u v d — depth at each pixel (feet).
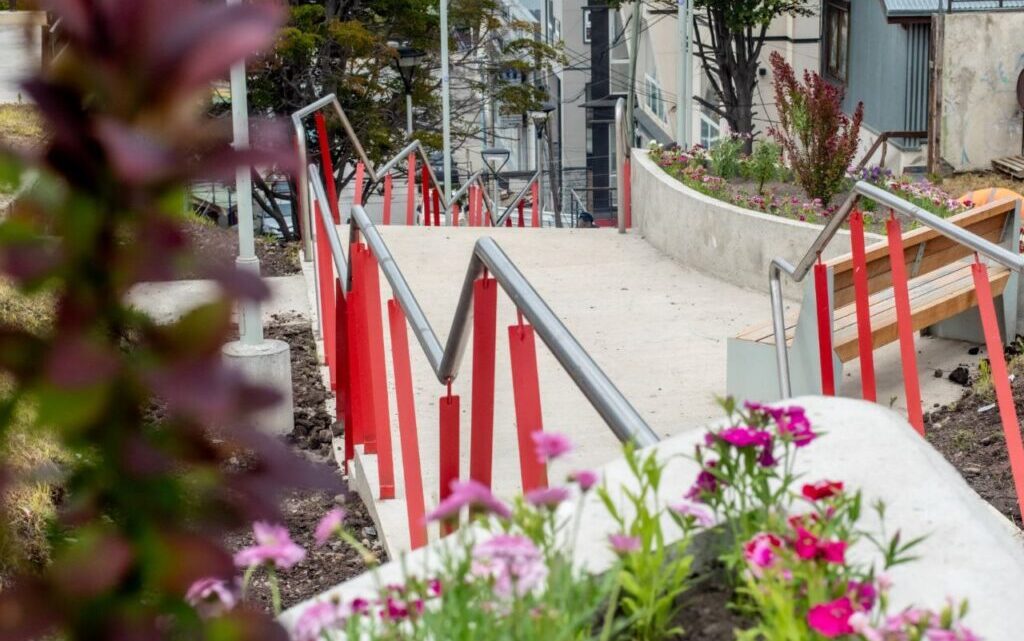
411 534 18.66
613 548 7.87
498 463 24.93
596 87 174.81
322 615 7.47
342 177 111.96
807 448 10.73
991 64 82.23
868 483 10.19
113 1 4.90
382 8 113.80
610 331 34.24
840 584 8.01
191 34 4.91
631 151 47.75
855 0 105.09
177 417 5.34
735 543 8.80
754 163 47.11
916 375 23.09
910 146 91.91
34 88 4.88
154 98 4.96
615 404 11.93
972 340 30.40
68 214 5.02
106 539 5.38
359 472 22.68
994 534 9.71
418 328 18.17
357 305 22.70
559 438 7.66
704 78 142.00
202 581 6.02
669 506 8.99
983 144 83.25
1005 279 29.55
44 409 5.08
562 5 178.09
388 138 108.58
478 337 16.71
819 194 42.80
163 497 5.42
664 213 42.73
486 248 15.30
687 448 10.80
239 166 5.07
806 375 26.05
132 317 5.24
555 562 7.90
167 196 5.11
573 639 7.69
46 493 15.70
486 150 110.11
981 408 26.11
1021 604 8.91
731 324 34.71
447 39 108.58
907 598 9.01
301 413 28.07
